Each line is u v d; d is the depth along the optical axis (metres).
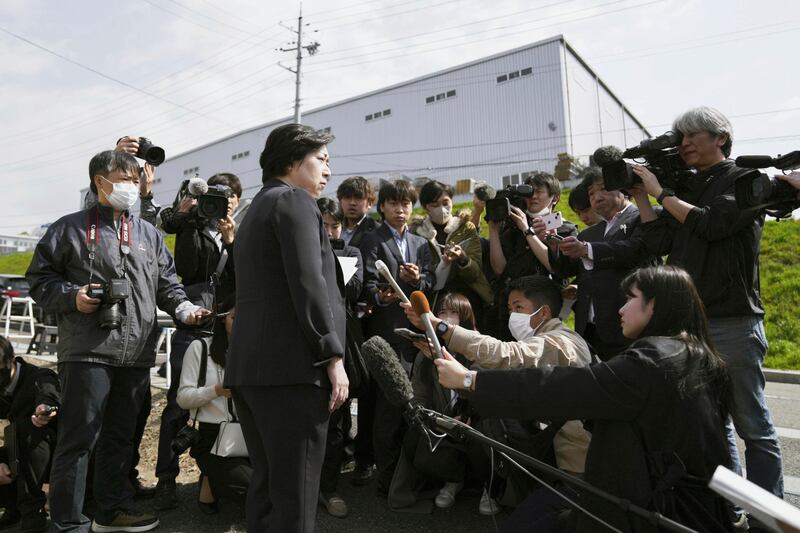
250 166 42.94
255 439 2.37
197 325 3.47
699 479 1.86
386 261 4.07
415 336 2.60
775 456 2.84
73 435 2.92
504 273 4.27
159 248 3.51
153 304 3.30
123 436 3.19
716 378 1.98
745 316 2.88
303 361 2.17
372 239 4.19
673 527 1.69
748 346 2.87
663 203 3.01
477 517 3.38
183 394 3.38
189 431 3.33
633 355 1.92
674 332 2.02
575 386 1.94
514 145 31.56
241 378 2.20
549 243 3.94
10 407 3.38
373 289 3.94
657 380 1.86
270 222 2.26
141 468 4.20
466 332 2.62
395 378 2.32
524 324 2.97
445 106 34.00
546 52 31.03
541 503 2.56
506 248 4.41
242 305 2.29
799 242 12.62
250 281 2.28
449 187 4.83
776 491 2.82
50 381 3.38
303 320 2.14
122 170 3.17
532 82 31.33
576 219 16.75
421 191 4.84
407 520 3.34
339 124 38.03
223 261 3.86
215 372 3.44
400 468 3.49
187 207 4.04
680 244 3.06
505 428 2.89
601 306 3.52
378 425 3.66
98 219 3.20
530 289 2.99
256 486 2.33
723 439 1.93
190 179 4.01
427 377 3.60
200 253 4.07
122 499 3.19
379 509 3.51
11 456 3.34
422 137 34.59
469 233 4.68
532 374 2.02
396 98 35.72
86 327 2.99
